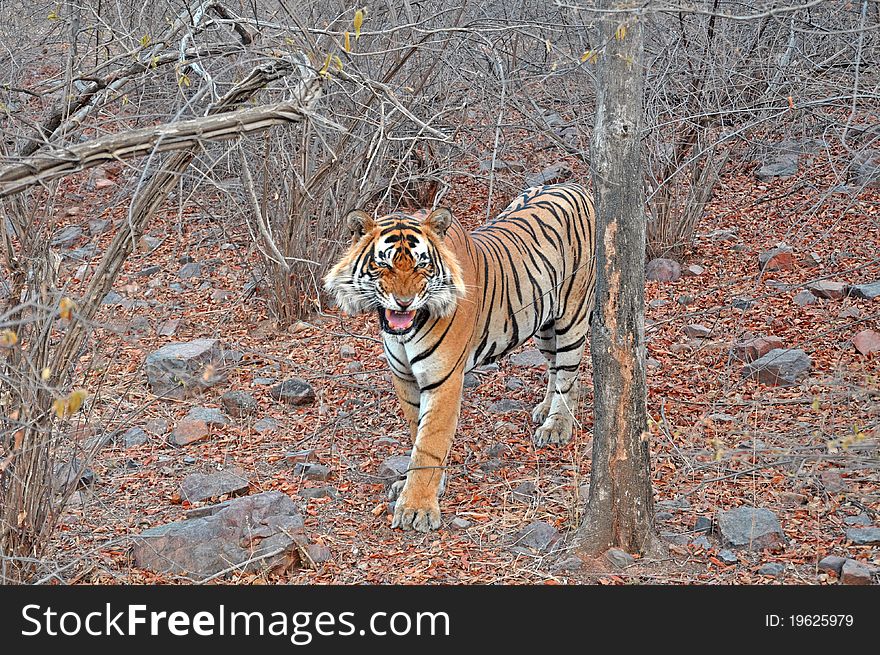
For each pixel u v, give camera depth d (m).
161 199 5.55
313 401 8.91
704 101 10.93
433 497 6.94
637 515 6.30
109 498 7.26
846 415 7.80
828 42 10.01
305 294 10.54
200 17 6.77
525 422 8.54
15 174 4.44
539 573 6.22
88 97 6.61
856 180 12.27
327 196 10.48
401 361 7.08
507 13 10.20
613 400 6.21
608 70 5.90
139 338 10.07
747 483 7.18
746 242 12.02
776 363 8.72
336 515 7.08
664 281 11.25
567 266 8.08
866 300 10.26
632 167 5.96
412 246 6.53
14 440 5.76
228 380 9.32
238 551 6.34
